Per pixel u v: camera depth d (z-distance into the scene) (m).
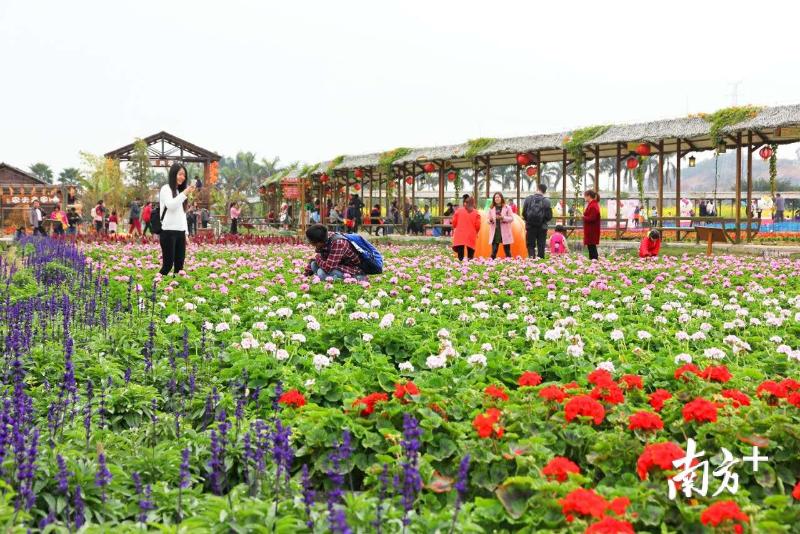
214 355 6.86
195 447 4.69
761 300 10.29
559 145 27.72
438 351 6.58
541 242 18.48
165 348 7.18
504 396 4.92
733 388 5.46
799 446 4.30
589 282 12.61
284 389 5.56
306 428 4.64
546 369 6.27
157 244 25.59
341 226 39.53
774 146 22.27
